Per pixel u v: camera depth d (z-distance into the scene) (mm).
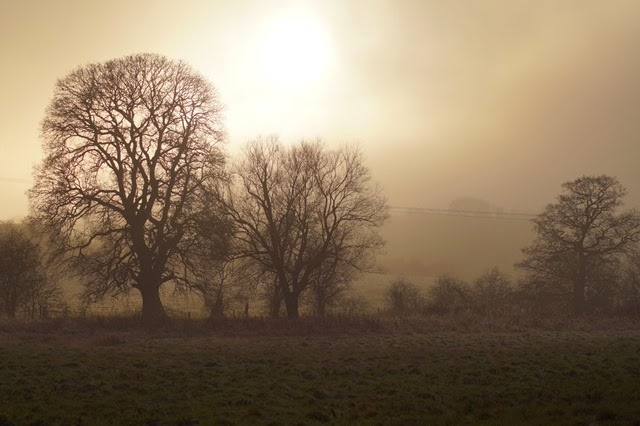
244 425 14156
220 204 42906
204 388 18484
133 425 14367
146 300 39656
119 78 38531
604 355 25062
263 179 45250
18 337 31359
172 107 39719
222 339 32062
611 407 14367
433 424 13914
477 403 16219
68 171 38000
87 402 16438
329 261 46719
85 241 39125
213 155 40562
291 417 14945
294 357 25234
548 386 18141
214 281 43906
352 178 46094
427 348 28547
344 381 19703
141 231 39219
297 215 45344
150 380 19578
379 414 15258
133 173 38969
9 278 45812
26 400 16578
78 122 38094
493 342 31094
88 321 36688
